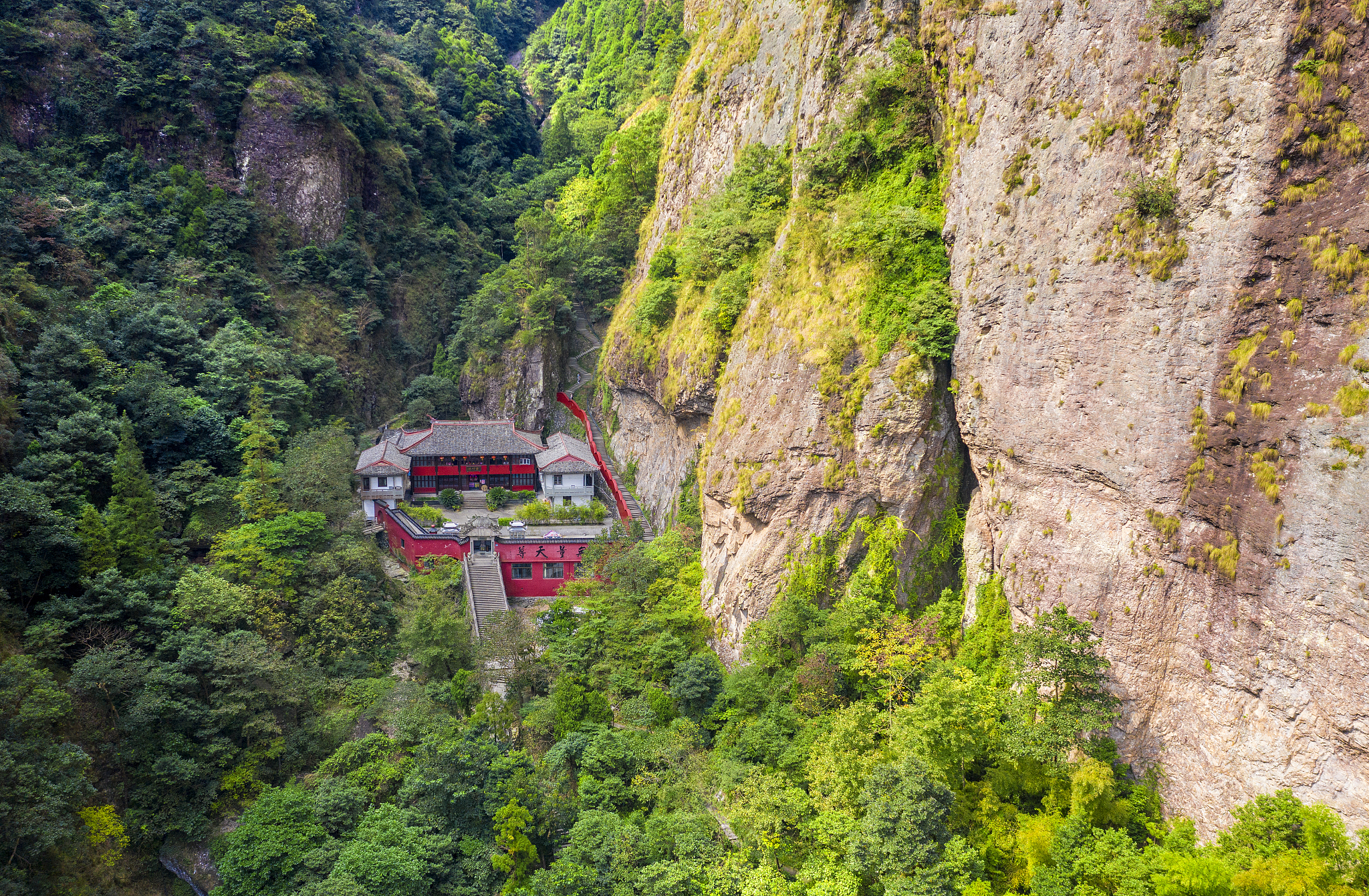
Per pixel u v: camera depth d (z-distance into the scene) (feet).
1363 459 81.10
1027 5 119.55
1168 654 104.01
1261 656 92.07
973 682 115.24
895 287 143.64
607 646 168.25
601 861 114.83
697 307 208.23
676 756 135.03
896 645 130.41
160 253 256.93
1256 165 90.48
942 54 141.49
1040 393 119.75
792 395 153.79
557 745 137.28
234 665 140.87
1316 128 85.40
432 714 148.97
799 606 144.15
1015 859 103.65
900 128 152.05
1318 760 85.97
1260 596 91.86
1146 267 102.89
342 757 140.77
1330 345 84.48
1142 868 91.45
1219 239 94.73
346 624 175.42
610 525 237.86
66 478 159.33
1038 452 120.67
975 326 132.46
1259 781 91.56
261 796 131.03
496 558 214.69
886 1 158.10
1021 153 121.49
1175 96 99.19
